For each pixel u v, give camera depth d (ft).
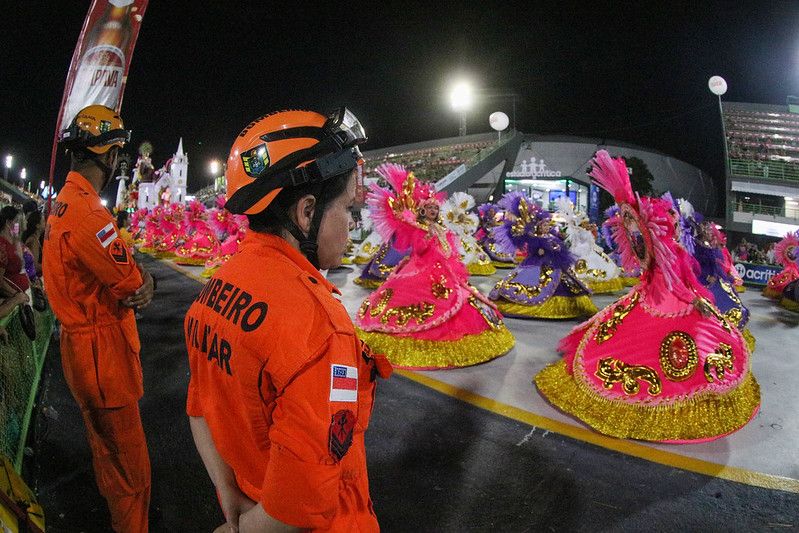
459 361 15.26
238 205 3.30
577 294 23.03
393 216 15.62
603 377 11.46
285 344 2.88
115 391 6.93
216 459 3.74
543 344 18.61
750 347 18.26
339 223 3.50
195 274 39.37
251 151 3.33
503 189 86.84
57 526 8.42
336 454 2.85
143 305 7.03
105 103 11.15
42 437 11.84
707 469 9.90
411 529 8.24
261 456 3.25
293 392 2.83
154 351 18.34
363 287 31.91
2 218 13.21
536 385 13.82
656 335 11.14
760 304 30.73
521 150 103.24
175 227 53.52
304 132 3.35
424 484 9.54
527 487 9.41
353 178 3.59
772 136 84.38
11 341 11.27
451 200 36.76
